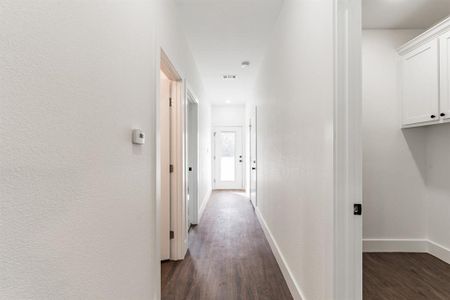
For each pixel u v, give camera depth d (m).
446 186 2.73
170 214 2.70
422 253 2.91
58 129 0.73
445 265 2.60
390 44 3.00
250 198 5.94
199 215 4.29
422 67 2.66
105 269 1.00
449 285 2.21
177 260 2.69
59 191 0.74
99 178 0.96
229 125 7.69
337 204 1.25
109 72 1.04
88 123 0.88
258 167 4.36
